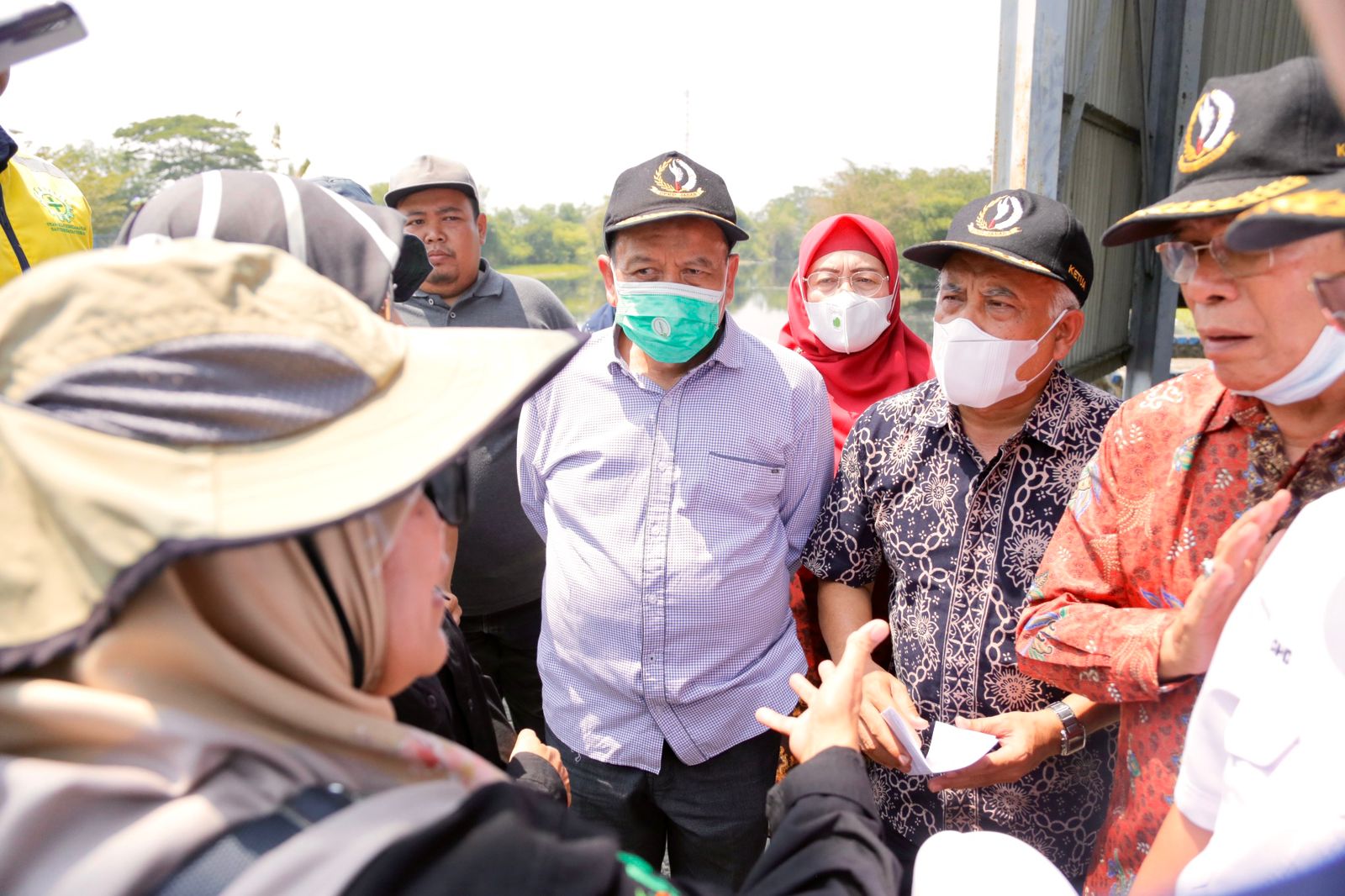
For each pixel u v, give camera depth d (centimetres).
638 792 211
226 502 60
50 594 60
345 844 62
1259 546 108
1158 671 125
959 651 181
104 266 64
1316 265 101
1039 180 334
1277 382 108
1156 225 119
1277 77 106
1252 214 83
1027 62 325
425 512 83
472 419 71
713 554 200
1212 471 127
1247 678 88
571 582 209
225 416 63
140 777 61
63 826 59
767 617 208
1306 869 76
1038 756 165
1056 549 154
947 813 184
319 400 67
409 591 81
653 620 201
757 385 207
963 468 184
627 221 193
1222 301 108
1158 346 532
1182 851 98
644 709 206
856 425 206
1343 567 82
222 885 58
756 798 208
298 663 70
